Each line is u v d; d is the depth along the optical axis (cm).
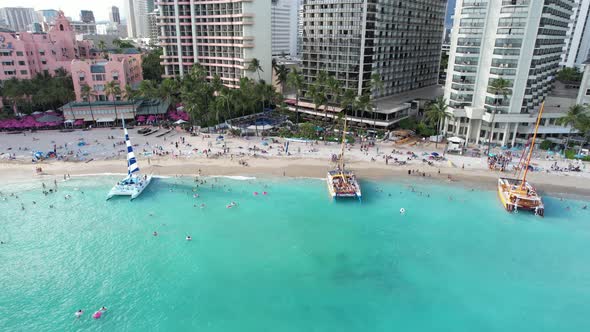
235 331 5550
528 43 11194
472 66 12219
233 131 13200
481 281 6625
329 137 12775
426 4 16250
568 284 6581
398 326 5697
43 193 9212
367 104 12825
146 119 14500
